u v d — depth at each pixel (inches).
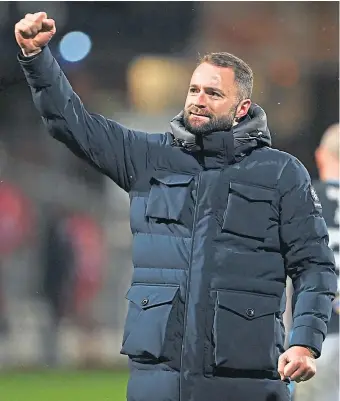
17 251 1411.2
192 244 478.9
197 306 471.8
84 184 1531.7
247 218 483.8
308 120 1679.4
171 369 471.2
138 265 487.5
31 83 495.8
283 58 1724.9
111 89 1643.7
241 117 506.6
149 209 486.6
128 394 482.6
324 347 744.3
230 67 496.7
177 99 1653.5
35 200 1497.3
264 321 477.1
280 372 470.6
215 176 490.0
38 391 1157.1
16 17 1489.9
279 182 493.7
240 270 478.6
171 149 502.3
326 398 751.7
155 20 1644.9
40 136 1555.1
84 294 1416.1
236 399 473.7
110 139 503.8
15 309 1389.0
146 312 474.0
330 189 756.6
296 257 493.7
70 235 1439.5
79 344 1392.7
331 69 1723.7
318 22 1749.5
